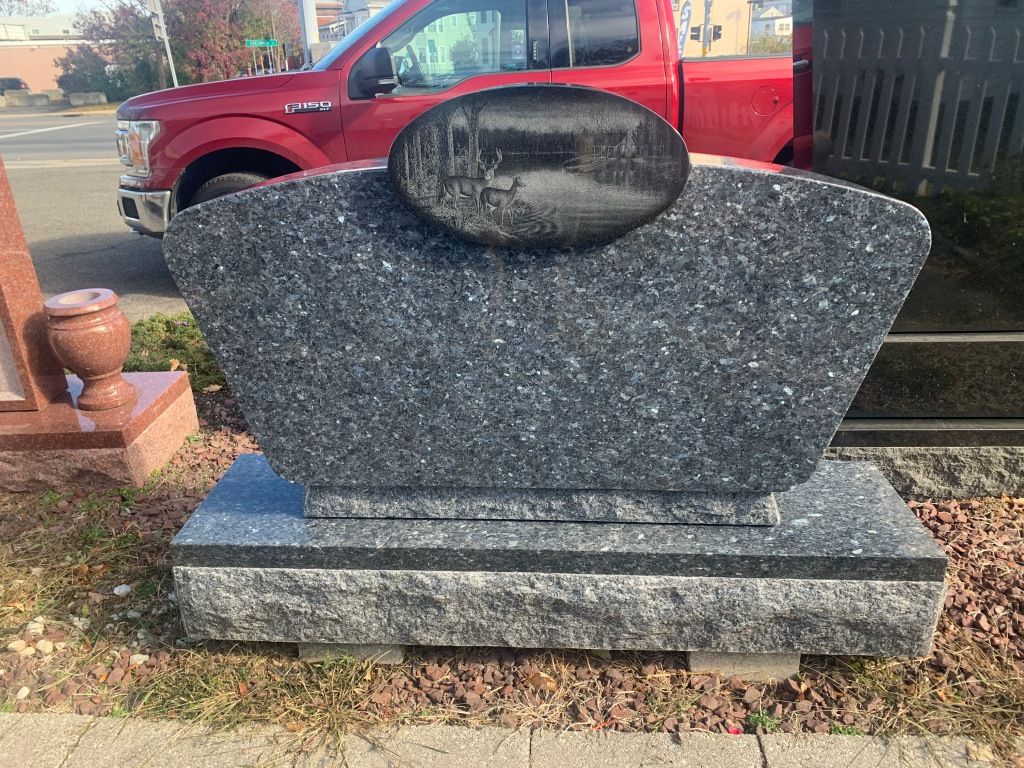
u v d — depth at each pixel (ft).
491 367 6.52
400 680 7.20
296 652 7.52
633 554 6.60
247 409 6.81
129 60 104.06
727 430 6.62
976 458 9.65
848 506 7.21
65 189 37.01
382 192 6.00
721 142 16.33
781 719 6.70
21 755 6.49
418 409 6.72
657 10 16.01
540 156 5.70
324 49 45.32
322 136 17.10
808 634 6.73
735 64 16.02
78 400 11.00
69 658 7.62
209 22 84.89
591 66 16.24
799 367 6.33
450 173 5.78
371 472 7.00
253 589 6.96
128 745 6.57
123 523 9.87
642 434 6.69
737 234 5.94
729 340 6.29
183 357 14.90
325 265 6.24
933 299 9.29
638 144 5.62
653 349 6.37
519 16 16.28
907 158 9.05
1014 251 8.95
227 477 8.06
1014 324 9.29
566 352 6.43
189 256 6.23
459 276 6.23
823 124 9.49
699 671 7.16
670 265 6.08
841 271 5.97
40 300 10.92
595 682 7.14
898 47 8.78
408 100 16.72
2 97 109.91
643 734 6.57
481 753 6.44
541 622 6.91
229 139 17.22
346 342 6.50
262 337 6.51
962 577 8.35
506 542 6.77
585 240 5.98
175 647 7.70
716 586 6.63
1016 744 6.41
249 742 6.60
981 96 8.56
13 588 8.61
